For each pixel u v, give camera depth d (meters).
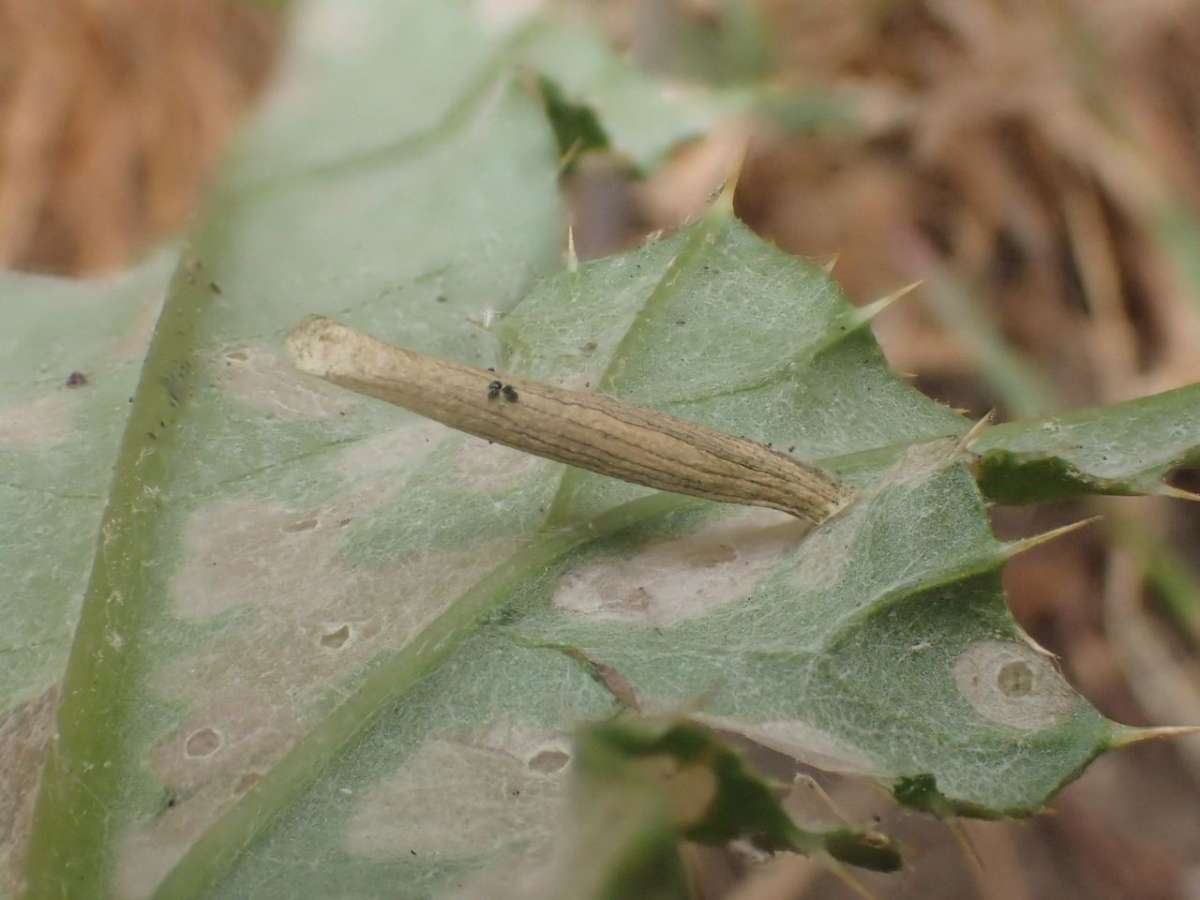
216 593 0.05
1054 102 0.09
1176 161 0.09
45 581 0.05
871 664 0.05
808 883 0.07
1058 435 0.05
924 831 0.07
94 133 0.09
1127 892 0.07
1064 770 0.05
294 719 0.05
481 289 0.06
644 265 0.06
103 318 0.06
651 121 0.07
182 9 0.09
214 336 0.06
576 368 0.05
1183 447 0.05
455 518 0.05
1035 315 0.09
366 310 0.06
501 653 0.05
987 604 0.05
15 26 0.09
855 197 0.09
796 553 0.05
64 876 0.05
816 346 0.05
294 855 0.05
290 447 0.05
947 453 0.05
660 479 0.05
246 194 0.06
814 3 0.10
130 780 0.05
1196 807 0.07
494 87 0.06
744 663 0.05
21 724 0.05
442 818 0.05
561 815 0.05
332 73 0.06
